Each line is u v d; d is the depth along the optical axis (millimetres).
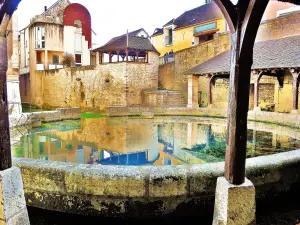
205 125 14297
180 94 22422
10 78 14039
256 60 15305
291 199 4195
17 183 2842
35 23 28281
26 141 10406
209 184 3664
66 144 9922
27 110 25516
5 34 2773
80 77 24344
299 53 13516
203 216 3729
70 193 3705
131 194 3598
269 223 3615
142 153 8617
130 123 15547
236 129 2656
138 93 22734
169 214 3670
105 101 22953
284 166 4055
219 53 20969
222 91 20250
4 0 2617
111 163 7422
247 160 4074
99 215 3693
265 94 17328
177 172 3631
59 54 29750
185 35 26906
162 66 25297
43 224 3703
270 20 17641
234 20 2557
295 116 12570
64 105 25844
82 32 31203
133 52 25234
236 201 2666
